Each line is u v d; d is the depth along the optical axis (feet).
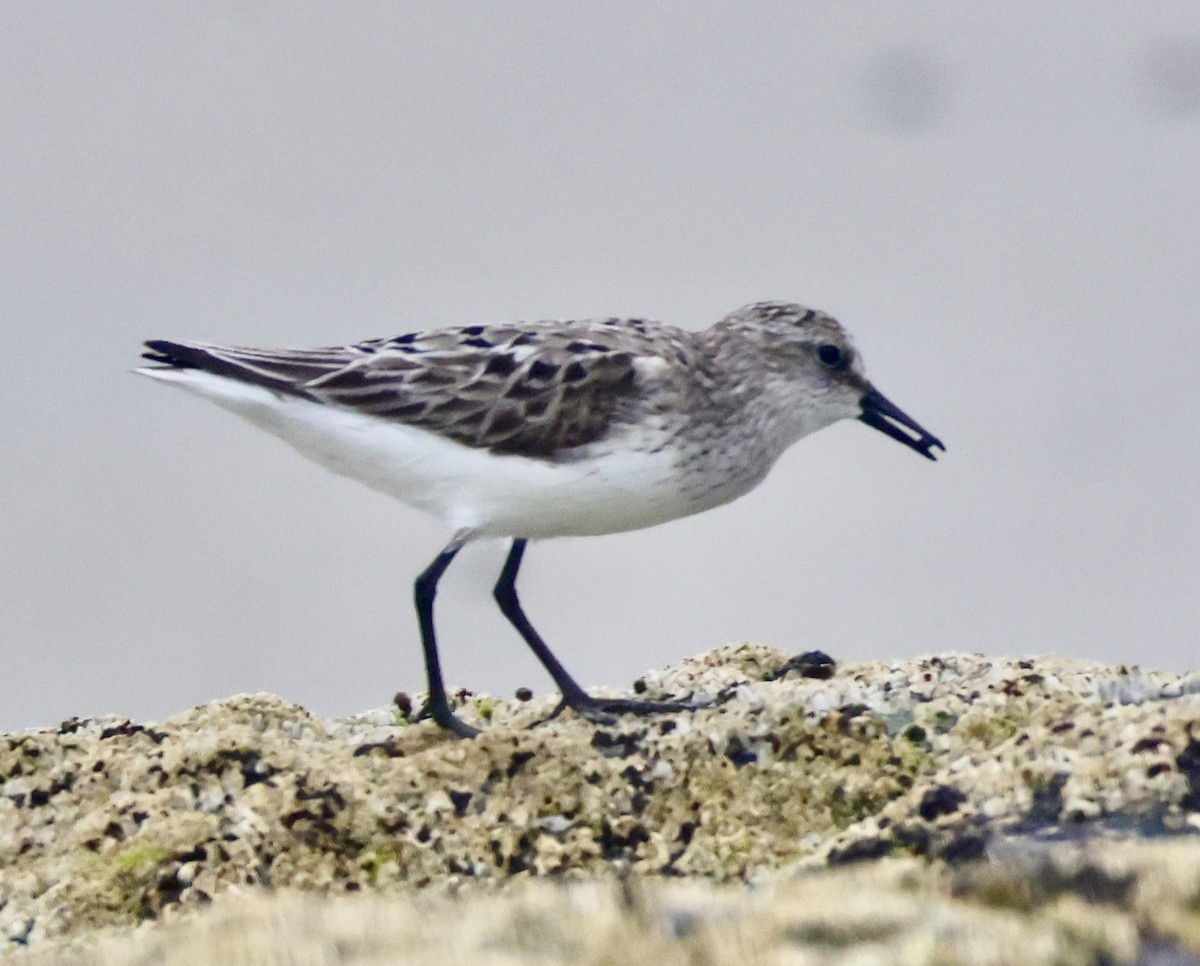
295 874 35.94
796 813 37.55
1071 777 33.27
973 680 41.06
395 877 35.99
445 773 38.04
